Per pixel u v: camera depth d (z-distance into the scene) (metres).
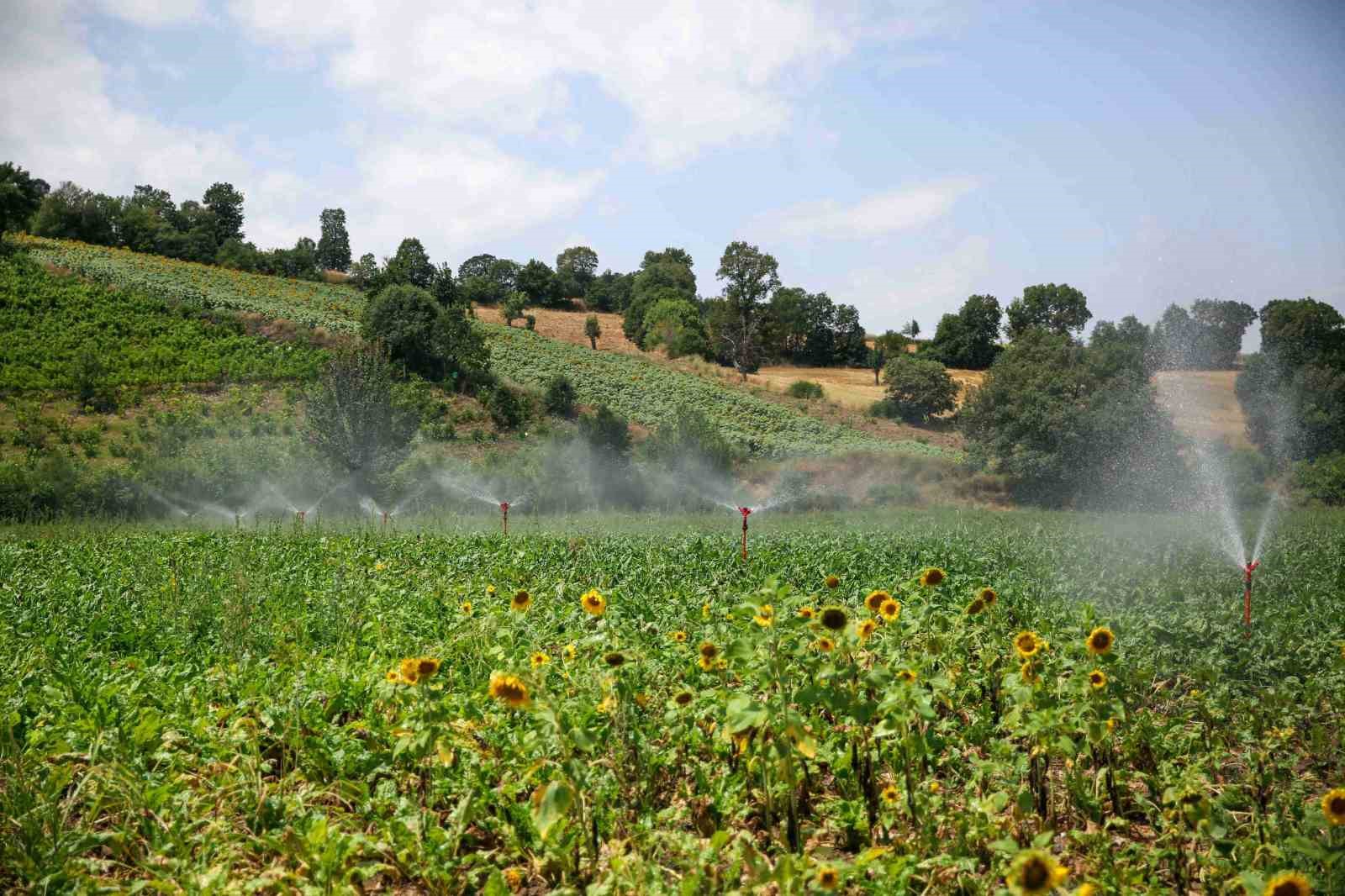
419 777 4.78
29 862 3.82
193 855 4.04
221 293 79.56
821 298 122.06
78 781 4.88
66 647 7.73
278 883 3.67
